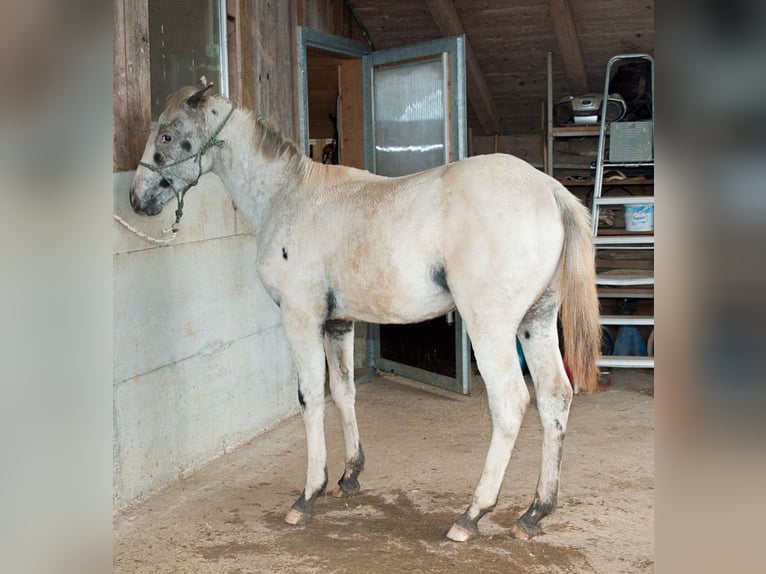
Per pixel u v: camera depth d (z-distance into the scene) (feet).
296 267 10.46
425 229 9.48
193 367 12.89
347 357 11.52
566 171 22.34
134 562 9.36
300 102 16.99
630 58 18.52
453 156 16.46
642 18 18.17
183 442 12.59
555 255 9.37
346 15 19.11
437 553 9.35
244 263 14.43
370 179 10.62
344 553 9.46
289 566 9.13
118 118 11.47
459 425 15.10
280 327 15.75
